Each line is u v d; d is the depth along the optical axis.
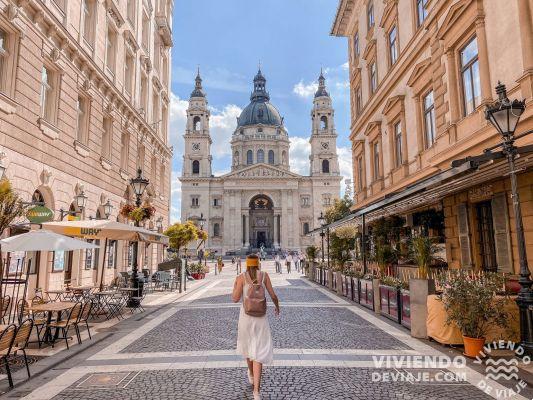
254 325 5.21
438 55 12.77
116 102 20.28
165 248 32.97
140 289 14.45
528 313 6.66
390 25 18.17
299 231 86.19
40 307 8.20
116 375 6.17
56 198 14.04
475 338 6.89
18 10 11.48
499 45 9.56
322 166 90.19
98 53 18.02
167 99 32.88
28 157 12.18
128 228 11.98
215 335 8.98
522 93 8.62
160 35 31.00
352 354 7.26
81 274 16.38
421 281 8.59
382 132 19.56
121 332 9.49
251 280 5.39
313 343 8.10
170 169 33.72
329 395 5.27
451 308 7.22
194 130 90.25
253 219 91.88
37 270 13.30
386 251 12.50
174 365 6.66
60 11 14.48
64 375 6.20
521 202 9.55
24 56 11.92
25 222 11.57
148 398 5.18
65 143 14.72
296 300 15.08
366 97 22.64
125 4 22.08
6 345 5.58
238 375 6.10
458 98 11.67
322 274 21.88
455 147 11.20
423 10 14.69
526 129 8.55
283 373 6.18
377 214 17.19
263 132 99.00
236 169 96.06
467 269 11.12
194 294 18.08
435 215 13.98
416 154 15.23
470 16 10.61
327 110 91.62
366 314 11.63
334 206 54.59
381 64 19.64
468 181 9.52
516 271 9.76
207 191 86.94
